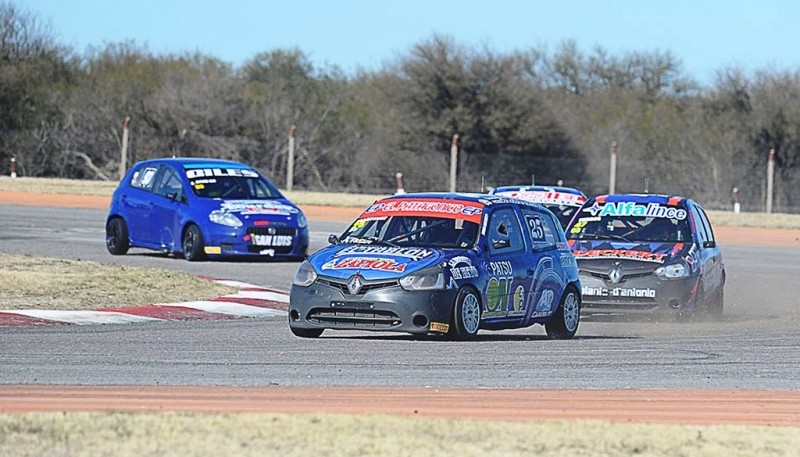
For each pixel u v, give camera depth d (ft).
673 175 537.24
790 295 220.23
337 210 408.26
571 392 104.01
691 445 78.07
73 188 465.06
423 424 81.76
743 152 597.93
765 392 106.93
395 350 129.49
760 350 138.31
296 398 96.37
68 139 605.31
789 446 78.59
